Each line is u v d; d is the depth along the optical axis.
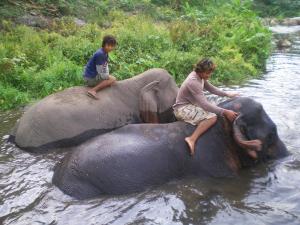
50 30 12.87
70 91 7.36
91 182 5.24
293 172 5.81
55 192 5.30
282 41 16.66
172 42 12.47
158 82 7.50
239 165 5.97
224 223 4.71
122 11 16.23
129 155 5.40
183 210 4.95
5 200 5.23
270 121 6.16
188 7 17.16
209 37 13.09
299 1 31.95
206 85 6.54
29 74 9.73
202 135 5.85
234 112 5.68
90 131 6.98
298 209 4.95
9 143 6.99
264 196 5.26
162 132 5.78
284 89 9.84
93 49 11.19
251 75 11.45
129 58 11.27
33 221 4.79
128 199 5.14
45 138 6.73
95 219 4.79
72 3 15.08
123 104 7.36
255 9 30.81
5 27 12.27
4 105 8.84
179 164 5.62
